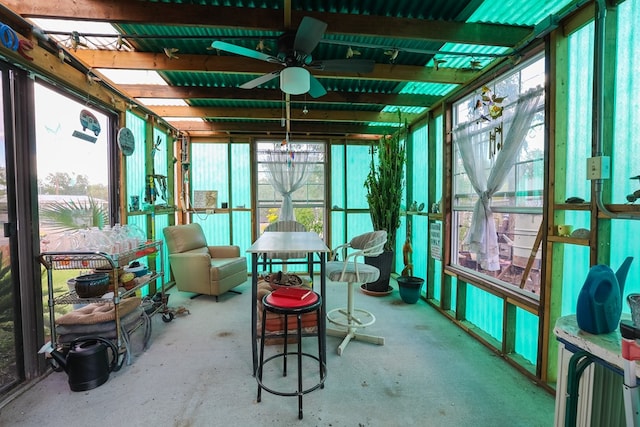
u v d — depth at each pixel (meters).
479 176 2.64
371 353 2.42
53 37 2.22
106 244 2.27
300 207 5.16
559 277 1.94
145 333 2.56
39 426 1.62
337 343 2.61
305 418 1.69
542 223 2.01
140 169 3.61
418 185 4.14
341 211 5.19
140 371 2.15
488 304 2.71
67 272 2.52
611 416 1.11
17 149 1.95
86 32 2.23
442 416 1.71
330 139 5.08
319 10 2.11
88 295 2.06
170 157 4.50
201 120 4.57
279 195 5.14
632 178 1.41
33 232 2.02
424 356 2.38
